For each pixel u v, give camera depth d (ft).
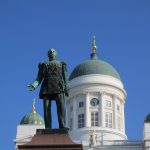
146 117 410.52
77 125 429.38
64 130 67.31
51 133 66.95
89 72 445.37
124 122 448.65
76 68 456.86
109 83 440.45
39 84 72.90
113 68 463.42
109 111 435.12
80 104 437.99
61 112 71.15
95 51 485.56
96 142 376.27
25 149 63.72
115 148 370.94
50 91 71.61
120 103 448.65
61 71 73.10
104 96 437.99
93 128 415.44
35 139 65.82
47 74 72.54
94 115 431.02
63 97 71.97
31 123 432.66
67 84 72.79
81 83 439.63
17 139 377.30
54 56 74.49
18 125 386.93
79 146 64.03
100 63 456.45
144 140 362.53
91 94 439.22
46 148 63.87
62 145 63.98
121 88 448.65
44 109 71.77
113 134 418.10
